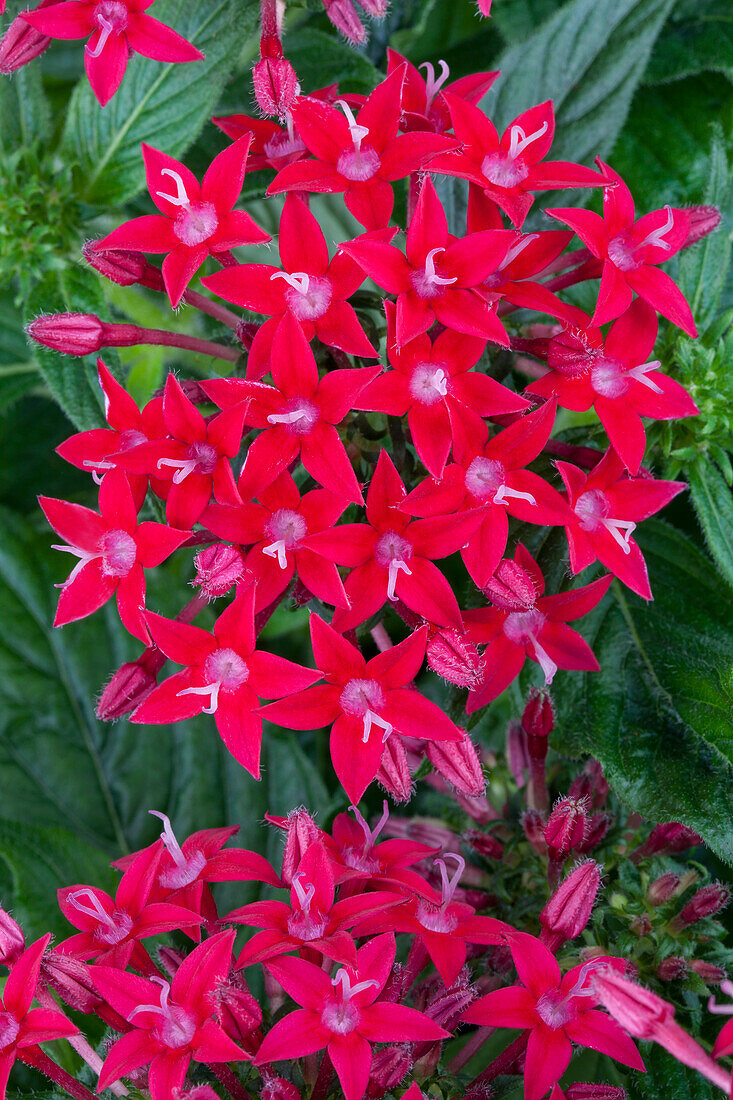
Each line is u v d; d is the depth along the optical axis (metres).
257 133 0.15
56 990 0.13
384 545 0.13
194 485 0.13
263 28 0.15
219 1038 0.12
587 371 0.14
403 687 0.13
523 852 0.16
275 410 0.13
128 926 0.13
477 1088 0.13
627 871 0.15
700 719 0.15
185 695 0.13
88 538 0.14
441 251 0.13
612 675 0.16
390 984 0.13
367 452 0.15
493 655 0.14
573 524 0.13
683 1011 0.14
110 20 0.14
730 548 0.16
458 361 0.13
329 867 0.13
